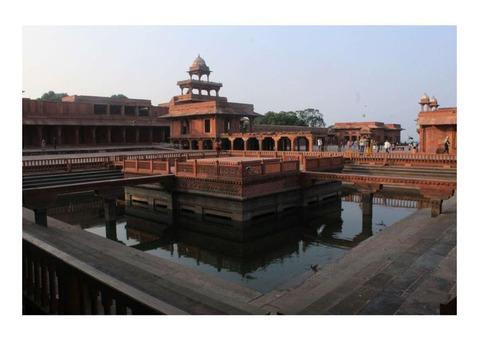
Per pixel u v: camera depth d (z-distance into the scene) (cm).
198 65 4803
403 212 2028
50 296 489
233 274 1215
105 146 4709
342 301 706
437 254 974
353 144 5534
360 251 1041
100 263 855
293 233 1706
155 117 5353
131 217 2083
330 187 2209
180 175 1873
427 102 4597
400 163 2700
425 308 661
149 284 709
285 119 7269
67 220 1989
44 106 4306
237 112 4178
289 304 701
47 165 2348
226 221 1694
